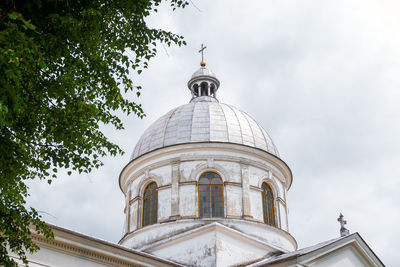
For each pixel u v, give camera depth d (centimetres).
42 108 1174
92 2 1222
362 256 2603
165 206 3030
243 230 2905
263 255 2784
